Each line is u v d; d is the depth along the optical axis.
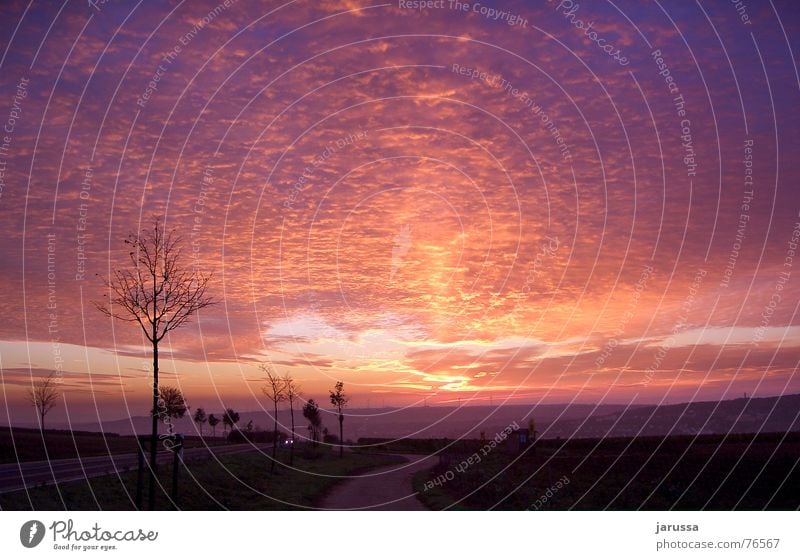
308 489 38.31
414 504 28.78
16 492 23.28
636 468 40.78
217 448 74.94
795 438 79.88
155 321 20.92
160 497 27.33
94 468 36.31
